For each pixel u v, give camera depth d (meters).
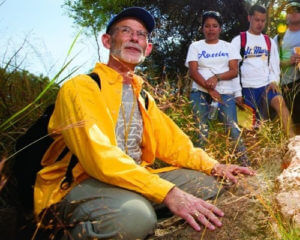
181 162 2.50
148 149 2.45
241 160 2.71
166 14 8.12
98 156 1.93
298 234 1.68
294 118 4.17
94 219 1.92
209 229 1.91
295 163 2.15
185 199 1.92
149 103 2.50
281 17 6.39
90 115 2.05
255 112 3.91
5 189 2.63
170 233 1.99
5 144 2.70
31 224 2.36
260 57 4.07
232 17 8.26
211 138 3.07
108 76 2.29
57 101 2.19
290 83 4.27
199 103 3.69
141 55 2.49
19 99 3.04
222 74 3.81
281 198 1.87
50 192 2.11
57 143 2.18
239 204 2.05
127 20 2.50
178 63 7.90
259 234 1.85
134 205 1.90
